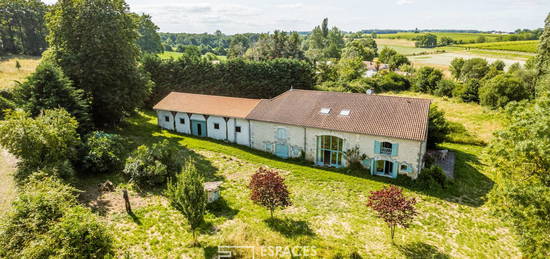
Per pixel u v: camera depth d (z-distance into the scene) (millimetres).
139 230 16703
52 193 14289
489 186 24422
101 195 20234
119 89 33125
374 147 25516
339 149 27266
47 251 11867
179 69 48562
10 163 21578
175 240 16094
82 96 30453
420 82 67312
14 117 20391
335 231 17859
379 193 16516
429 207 20938
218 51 157625
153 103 48500
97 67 31688
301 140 28625
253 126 31281
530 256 13148
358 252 15820
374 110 27250
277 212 19781
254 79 48562
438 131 30422
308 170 26406
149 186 21969
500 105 47875
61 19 31594
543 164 15383
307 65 49531
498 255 16250
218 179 24391
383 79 70312
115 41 32375
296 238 16719
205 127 35062
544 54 47750
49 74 27141
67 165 20641
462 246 16922
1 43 76562
